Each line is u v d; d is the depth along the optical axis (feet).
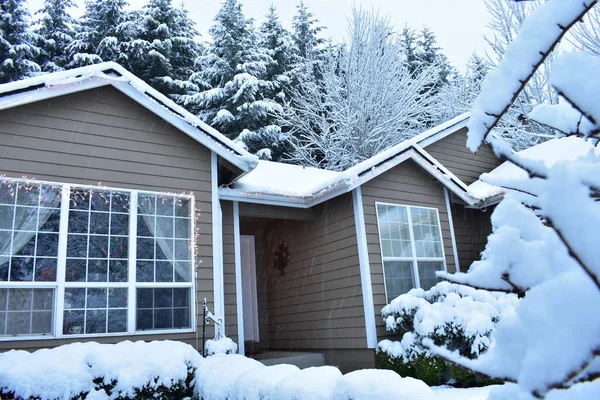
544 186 2.72
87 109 22.81
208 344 21.48
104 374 15.98
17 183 20.44
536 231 4.27
